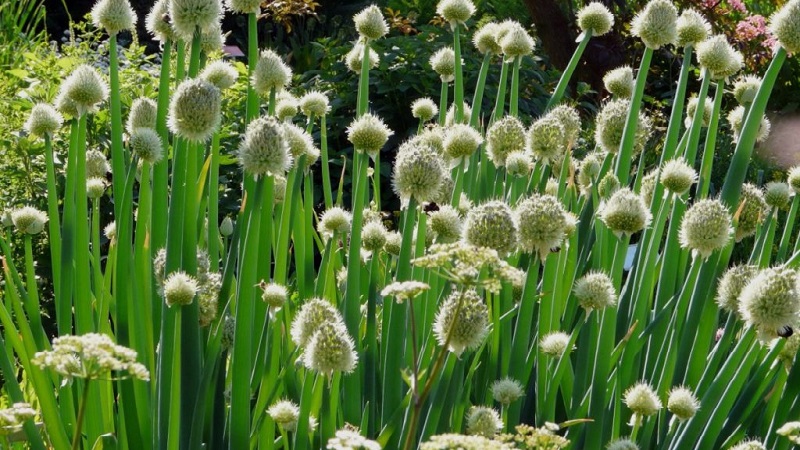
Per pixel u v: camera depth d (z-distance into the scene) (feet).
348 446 7.83
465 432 9.01
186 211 8.82
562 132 9.73
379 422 9.20
